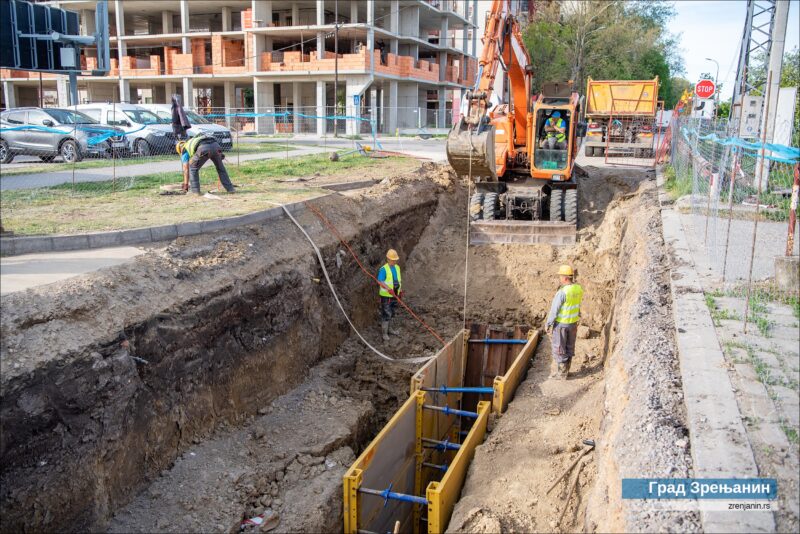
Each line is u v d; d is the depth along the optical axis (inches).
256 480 319.3
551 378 418.3
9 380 234.8
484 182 637.3
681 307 308.5
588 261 568.7
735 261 372.5
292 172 669.3
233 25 1849.2
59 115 695.7
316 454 348.5
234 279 366.0
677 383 247.9
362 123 1590.8
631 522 182.5
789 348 263.6
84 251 347.9
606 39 1831.9
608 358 372.8
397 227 589.9
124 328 287.7
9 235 348.5
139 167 648.4
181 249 367.9
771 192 452.8
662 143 951.6
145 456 293.7
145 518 278.2
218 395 346.0
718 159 475.5
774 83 447.5
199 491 300.8
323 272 452.4
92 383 261.7
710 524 169.3
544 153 596.4
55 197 483.5
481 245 614.9
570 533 264.5
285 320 405.1
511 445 341.7
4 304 263.3
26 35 709.3
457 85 2092.8
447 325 525.7
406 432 380.5
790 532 165.5
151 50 1921.8
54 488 242.8
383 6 1792.6
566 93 607.2
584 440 312.5
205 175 622.5
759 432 205.3
